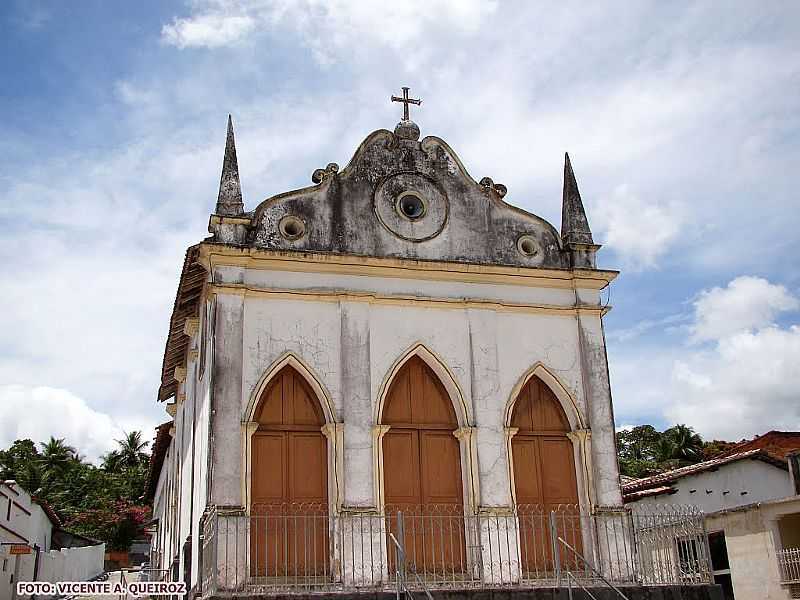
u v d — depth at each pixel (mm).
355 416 16062
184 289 18578
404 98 18688
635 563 16641
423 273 17297
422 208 17859
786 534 21375
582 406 17594
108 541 63625
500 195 18484
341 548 15180
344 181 17438
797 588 20375
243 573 14578
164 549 29438
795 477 23094
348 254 16641
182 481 22500
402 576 14250
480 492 16406
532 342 17719
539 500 17109
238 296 15938
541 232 18516
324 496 15867
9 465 70375
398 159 17984
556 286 18203
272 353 15977
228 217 16281
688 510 17031
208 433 15344
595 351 17906
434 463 16719
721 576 23469
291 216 16875
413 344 16875
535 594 14500
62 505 65438
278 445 15898
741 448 32844
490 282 17750
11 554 30016
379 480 15930
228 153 16922
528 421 17562
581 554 16844
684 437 64312
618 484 17188
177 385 26125
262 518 15219
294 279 16500
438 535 16281
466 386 16984
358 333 16516
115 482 72688
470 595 14211
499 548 16078
